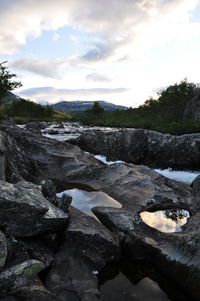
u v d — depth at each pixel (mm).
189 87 74000
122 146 24344
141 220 10508
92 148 26453
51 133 43031
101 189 14875
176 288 7848
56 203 10609
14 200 8188
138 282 8031
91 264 8258
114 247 8984
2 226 8039
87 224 9648
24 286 6484
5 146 14633
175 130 38344
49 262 7914
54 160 18219
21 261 7309
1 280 6285
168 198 12328
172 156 21953
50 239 9109
